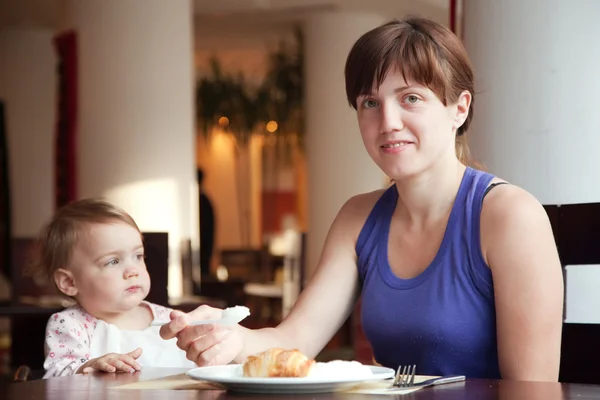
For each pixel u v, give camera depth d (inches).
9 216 433.7
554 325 76.9
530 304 76.3
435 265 80.6
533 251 77.0
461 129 88.0
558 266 78.2
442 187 81.9
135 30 293.3
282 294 384.8
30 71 439.5
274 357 58.9
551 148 131.3
